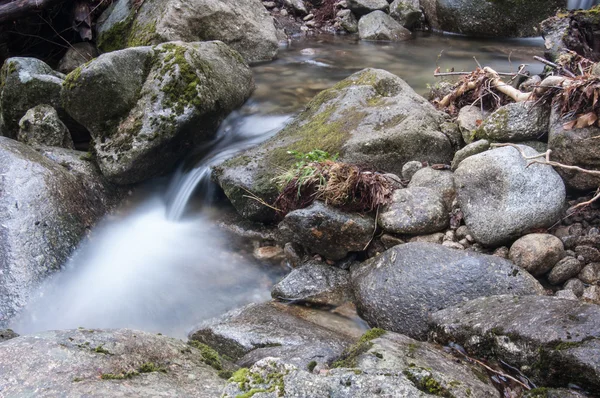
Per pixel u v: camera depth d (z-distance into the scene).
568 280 3.81
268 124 6.17
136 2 8.14
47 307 4.27
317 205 4.41
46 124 5.76
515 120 4.57
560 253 3.83
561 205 4.03
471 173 4.25
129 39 7.88
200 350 3.04
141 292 4.54
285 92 6.99
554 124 4.31
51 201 4.82
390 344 2.98
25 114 5.86
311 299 4.13
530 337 2.89
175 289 4.57
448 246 4.16
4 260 4.30
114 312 4.32
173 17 7.62
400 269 3.86
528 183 4.01
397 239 4.34
